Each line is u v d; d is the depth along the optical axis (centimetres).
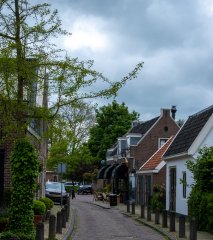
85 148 5869
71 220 2436
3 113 1437
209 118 2475
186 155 2528
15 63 1377
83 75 1459
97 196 5019
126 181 4497
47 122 1538
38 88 1466
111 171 4881
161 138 4431
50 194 3788
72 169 6438
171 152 2808
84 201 5003
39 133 1762
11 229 1411
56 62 1448
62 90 1472
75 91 1472
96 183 6844
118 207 3800
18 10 1444
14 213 1420
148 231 2061
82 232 1991
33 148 1460
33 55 1445
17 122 1442
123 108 6625
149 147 4362
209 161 2100
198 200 2069
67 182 8306
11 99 1423
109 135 6469
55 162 4316
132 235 1897
